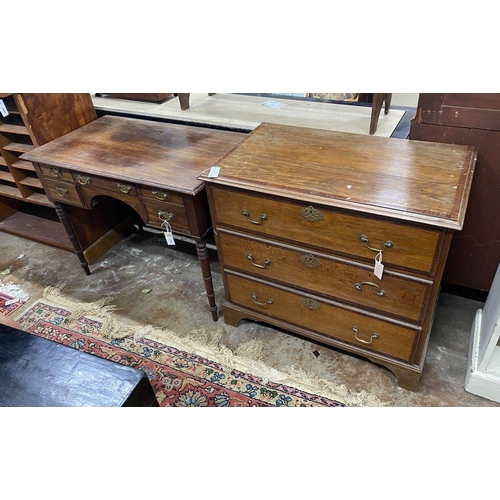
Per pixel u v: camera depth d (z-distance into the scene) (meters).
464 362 1.69
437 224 1.12
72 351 0.98
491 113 1.43
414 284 1.31
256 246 1.56
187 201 1.57
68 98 2.13
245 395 1.64
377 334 1.52
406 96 2.51
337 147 1.54
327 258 1.42
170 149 1.81
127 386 0.90
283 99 2.25
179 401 1.63
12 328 1.04
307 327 1.72
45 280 2.32
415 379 1.54
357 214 1.25
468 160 1.38
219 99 2.31
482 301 1.94
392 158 1.43
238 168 1.47
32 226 2.68
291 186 1.33
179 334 1.93
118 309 2.09
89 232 2.35
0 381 0.93
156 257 2.45
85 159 1.79
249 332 1.91
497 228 1.66
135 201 1.72
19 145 2.29
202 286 2.21
